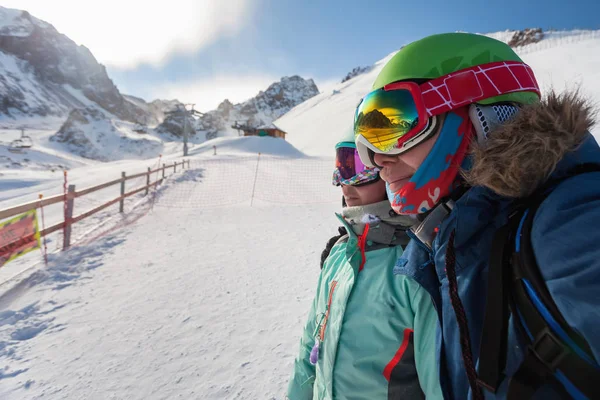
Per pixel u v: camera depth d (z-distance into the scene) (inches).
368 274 33.6
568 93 17.5
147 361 100.4
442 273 21.7
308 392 50.4
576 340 13.4
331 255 48.7
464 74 21.4
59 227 208.1
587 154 16.9
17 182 605.0
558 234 14.7
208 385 88.9
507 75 21.3
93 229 260.8
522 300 15.7
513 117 19.1
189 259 193.2
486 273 19.1
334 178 42.2
